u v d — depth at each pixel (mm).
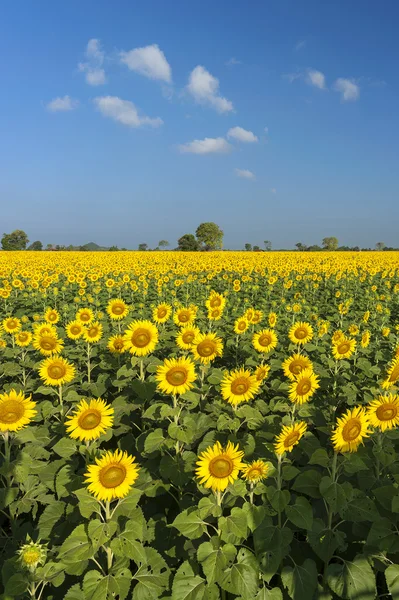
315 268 36312
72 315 15500
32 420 6238
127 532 3541
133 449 5906
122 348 8062
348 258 53500
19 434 5113
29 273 27984
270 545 3738
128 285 25688
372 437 5176
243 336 10445
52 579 3498
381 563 3824
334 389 7883
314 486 4109
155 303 18328
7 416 4738
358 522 4191
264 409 6438
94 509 3623
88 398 7145
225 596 3752
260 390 6848
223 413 5590
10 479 5180
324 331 10914
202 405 6398
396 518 4027
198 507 3801
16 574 3375
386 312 14898
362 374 8312
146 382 6203
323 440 6230
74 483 4629
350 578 3580
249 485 4168
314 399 7602
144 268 35250
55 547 3854
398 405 4434
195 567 3793
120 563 3600
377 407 4516
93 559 3600
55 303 19594
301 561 4078
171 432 4621
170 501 5164
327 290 25016
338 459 4359
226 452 3760
